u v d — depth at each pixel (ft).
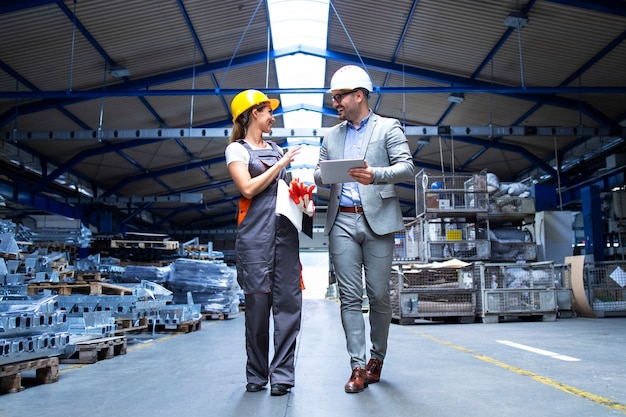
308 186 9.39
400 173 9.07
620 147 49.44
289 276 9.28
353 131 10.13
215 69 42.57
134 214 79.41
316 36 41.63
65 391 9.66
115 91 38.96
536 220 38.50
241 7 35.96
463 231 34.83
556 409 7.61
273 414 7.59
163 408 8.07
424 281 29.12
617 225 48.88
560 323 26.66
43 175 54.80
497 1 32.81
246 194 9.06
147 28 35.53
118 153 57.93
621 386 9.43
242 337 21.08
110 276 28.53
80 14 32.32
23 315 10.00
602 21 33.19
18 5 28.96
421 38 39.01
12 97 37.35
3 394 9.41
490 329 23.41
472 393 8.84
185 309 22.77
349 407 7.95
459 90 39.47
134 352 16.11
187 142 58.80
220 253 42.14
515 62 40.22
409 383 9.87
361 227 9.48
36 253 25.39
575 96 44.55
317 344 17.44
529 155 57.82
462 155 64.18
